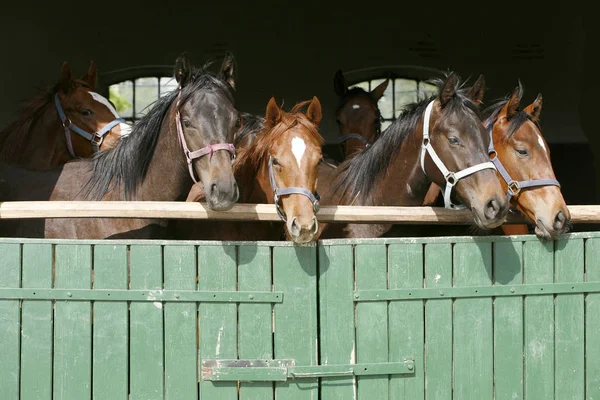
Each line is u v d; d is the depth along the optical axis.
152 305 3.04
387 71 10.76
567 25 10.36
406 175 3.77
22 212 3.12
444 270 3.11
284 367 3.04
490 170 3.29
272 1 10.55
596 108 10.09
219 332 3.05
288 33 10.59
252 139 4.11
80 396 3.04
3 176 3.88
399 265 3.09
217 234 3.97
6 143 5.14
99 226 3.71
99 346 3.03
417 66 10.59
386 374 3.10
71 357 3.03
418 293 3.09
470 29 10.55
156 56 10.50
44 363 3.03
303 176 3.23
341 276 3.07
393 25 10.59
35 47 10.25
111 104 5.19
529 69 10.49
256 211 3.25
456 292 3.11
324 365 3.06
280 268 3.06
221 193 3.15
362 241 3.07
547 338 3.17
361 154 4.09
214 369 3.03
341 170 4.24
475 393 3.13
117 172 3.78
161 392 3.05
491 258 3.14
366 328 3.08
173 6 10.48
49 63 10.29
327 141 10.56
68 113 5.04
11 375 3.03
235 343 3.05
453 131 3.37
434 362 3.11
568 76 10.42
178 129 3.46
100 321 3.03
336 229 3.98
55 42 10.29
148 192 3.72
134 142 3.75
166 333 3.04
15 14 10.20
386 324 3.09
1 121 10.21
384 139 3.87
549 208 3.37
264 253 3.05
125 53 10.45
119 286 3.03
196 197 4.19
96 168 3.86
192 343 3.04
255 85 10.60
